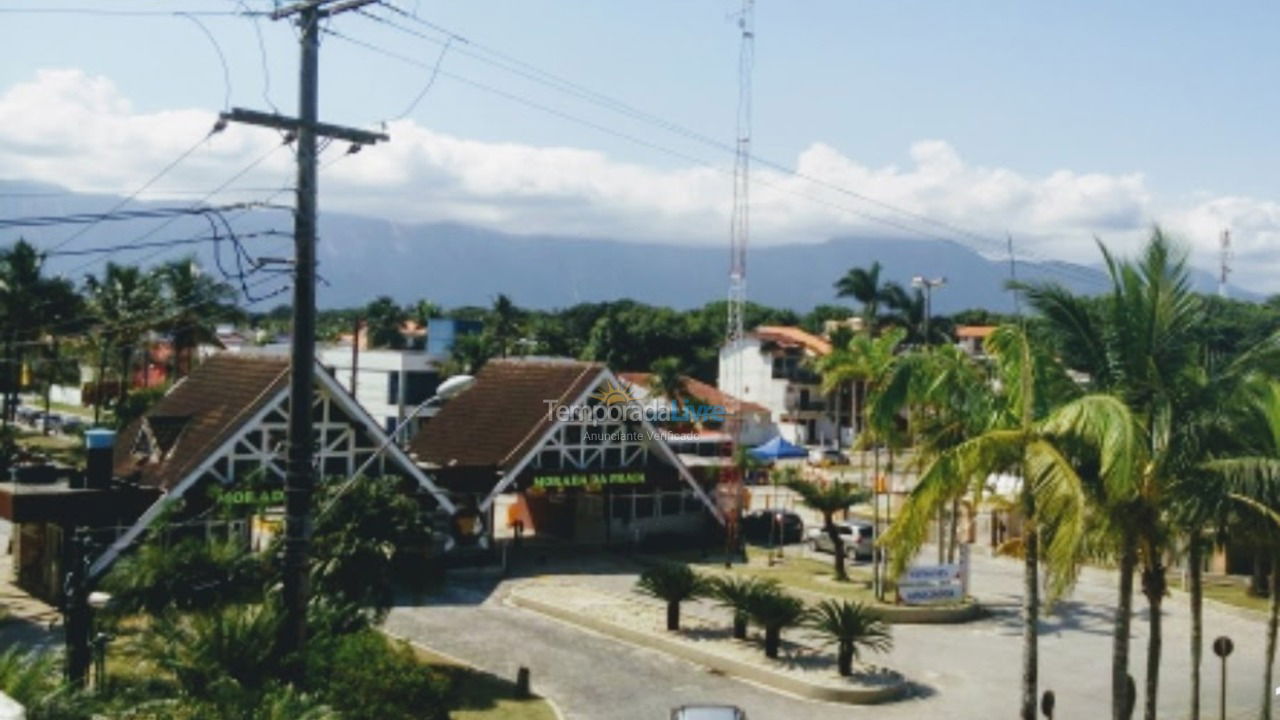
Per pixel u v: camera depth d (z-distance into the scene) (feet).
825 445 316.60
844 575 133.49
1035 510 65.41
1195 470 65.87
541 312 474.49
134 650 70.95
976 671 96.94
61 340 219.82
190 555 83.35
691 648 97.96
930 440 86.84
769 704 85.61
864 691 86.33
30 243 222.28
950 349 88.48
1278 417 65.72
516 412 146.82
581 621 109.40
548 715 80.12
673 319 353.10
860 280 300.20
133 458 123.03
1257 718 87.40
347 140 59.98
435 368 274.16
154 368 281.95
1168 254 67.31
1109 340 67.72
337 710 63.26
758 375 318.86
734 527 154.51
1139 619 118.93
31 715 46.83
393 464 122.93
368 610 83.66
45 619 96.22
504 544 133.90
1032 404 66.54
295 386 59.11
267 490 110.63
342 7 58.23
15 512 95.14
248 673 61.16
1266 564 130.21
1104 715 86.48
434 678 71.15
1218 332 78.13
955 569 120.26
